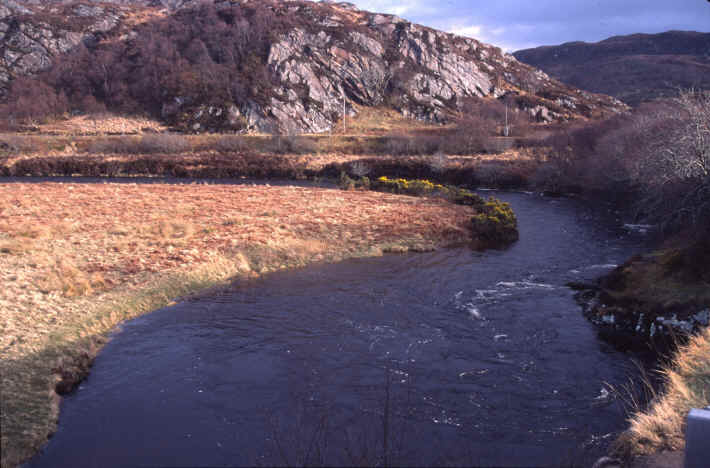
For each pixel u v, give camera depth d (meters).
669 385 9.06
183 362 11.70
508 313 15.54
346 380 10.71
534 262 22.88
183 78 110.56
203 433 8.73
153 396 10.12
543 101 132.38
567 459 7.68
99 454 8.20
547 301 16.81
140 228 25.19
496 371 11.30
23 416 9.16
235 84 106.62
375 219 29.89
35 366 11.02
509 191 54.84
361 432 8.56
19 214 28.62
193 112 101.62
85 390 10.44
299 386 10.44
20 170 61.09
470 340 13.20
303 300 16.53
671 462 6.50
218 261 20.19
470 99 130.88
